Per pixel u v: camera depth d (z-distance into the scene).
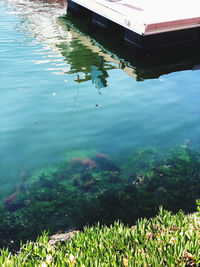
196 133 6.52
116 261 3.11
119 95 8.00
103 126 6.71
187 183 5.17
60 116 7.01
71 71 9.25
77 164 5.60
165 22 10.38
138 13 11.46
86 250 3.32
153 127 6.70
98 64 9.86
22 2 17.27
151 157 5.80
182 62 10.24
